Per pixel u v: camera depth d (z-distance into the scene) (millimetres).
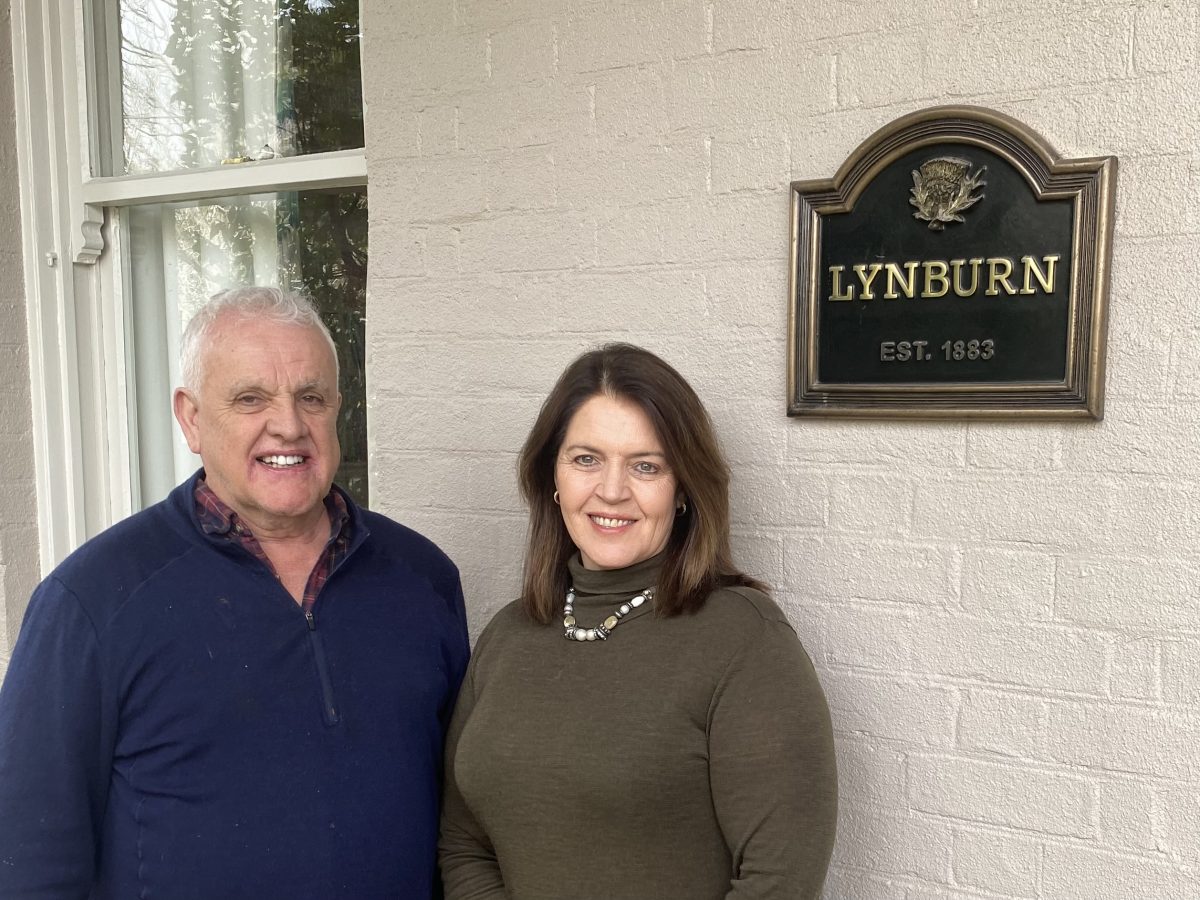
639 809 1068
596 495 1178
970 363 1320
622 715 1103
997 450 1335
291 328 1198
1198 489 1233
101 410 2268
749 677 1077
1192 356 1226
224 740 1122
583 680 1158
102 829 1131
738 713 1061
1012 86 1286
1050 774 1338
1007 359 1299
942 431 1364
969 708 1378
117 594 1124
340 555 1285
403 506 1763
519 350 1649
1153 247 1233
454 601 1428
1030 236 1271
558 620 1247
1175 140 1214
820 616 1460
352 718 1196
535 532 1289
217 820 1105
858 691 1444
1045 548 1319
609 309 1572
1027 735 1348
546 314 1622
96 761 1108
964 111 1284
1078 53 1251
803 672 1095
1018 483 1327
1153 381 1246
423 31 1668
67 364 2197
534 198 1612
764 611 1141
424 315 1718
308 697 1175
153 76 2137
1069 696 1320
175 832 1102
